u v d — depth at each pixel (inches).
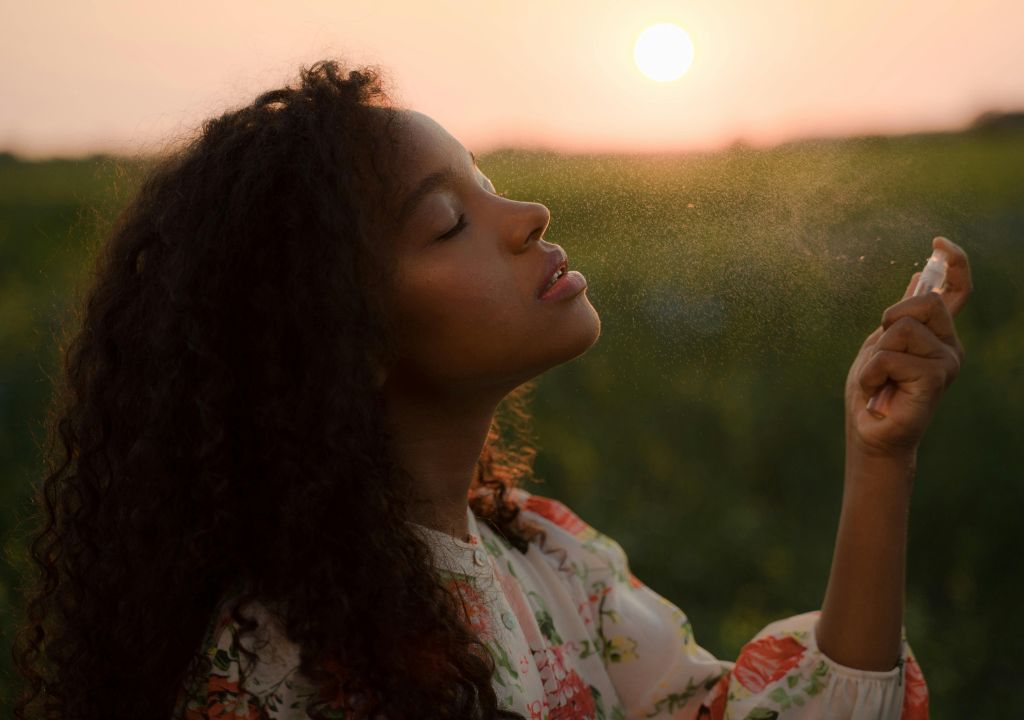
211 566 48.9
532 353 49.9
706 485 177.5
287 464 48.3
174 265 50.8
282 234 49.9
